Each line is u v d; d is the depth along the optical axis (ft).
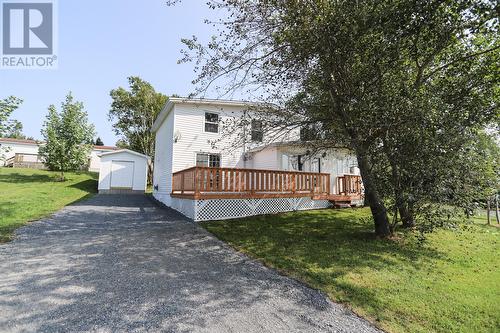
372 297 12.84
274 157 43.09
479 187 18.08
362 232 24.99
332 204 40.78
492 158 18.48
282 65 19.31
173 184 41.83
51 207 33.19
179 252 18.45
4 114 34.27
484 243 23.84
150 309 10.73
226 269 15.74
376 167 20.56
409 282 14.76
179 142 44.50
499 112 19.62
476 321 11.17
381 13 15.23
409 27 15.92
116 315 10.14
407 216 22.49
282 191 36.47
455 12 15.57
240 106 48.19
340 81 19.71
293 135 25.53
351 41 16.78
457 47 21.35
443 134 16.48
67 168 62.34
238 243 21.15
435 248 21.36
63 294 11.65
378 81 18.69
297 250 19.63
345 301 12.36
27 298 11.16
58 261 15.61
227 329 9.61
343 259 17.88
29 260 15.56
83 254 17.01
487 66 19.88
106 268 14.88
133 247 18.99
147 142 93.35
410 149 17.87
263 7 17.80
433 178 17.40
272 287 13.53
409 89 18.13
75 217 28.58
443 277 15.75
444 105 16.69
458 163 16.80
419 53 18.88
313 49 17.67
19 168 81.51
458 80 20.80
